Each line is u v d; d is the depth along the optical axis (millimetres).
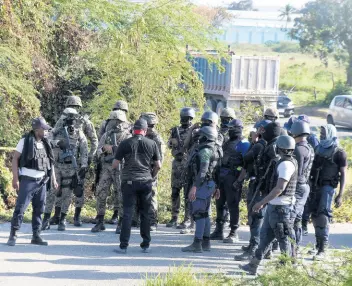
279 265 23375
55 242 34094
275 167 29062
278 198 27781
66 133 36812
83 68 55906
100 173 37625
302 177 30875
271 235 28391
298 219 31375
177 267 28344
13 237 32594
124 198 32281
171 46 57000
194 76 56688
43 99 54688
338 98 114375
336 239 38500
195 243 33344
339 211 45625
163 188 45062
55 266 29406
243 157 31859
